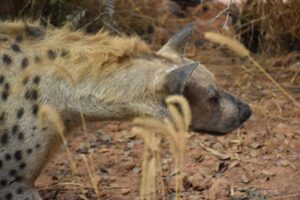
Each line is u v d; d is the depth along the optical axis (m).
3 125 5.20
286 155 6.68
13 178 5.28
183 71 5.07
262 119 7.43
